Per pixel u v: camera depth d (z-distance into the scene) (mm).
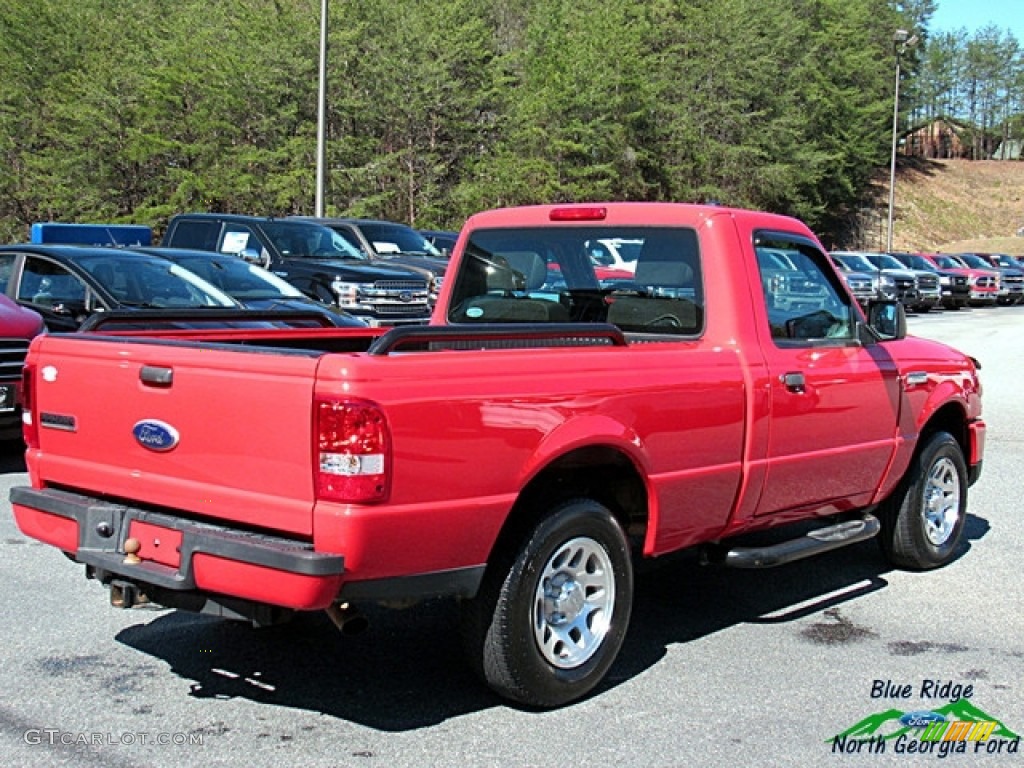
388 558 3824
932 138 127500
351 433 3688
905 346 6465
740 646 5355
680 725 4355
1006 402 14469
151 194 40625
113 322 5324
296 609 3811
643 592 6277
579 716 4418
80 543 4414
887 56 87500
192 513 4148
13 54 39344
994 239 88500
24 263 10234
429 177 45500
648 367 4680
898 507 6645
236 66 40000
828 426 5648
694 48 55594
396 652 5145
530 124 46250
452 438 3932
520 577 4238
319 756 3980
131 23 42281
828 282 5953
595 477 4750
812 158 60438
